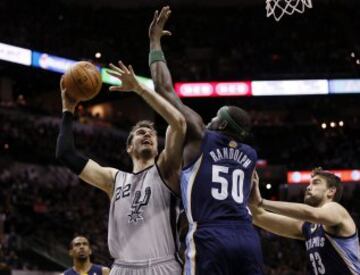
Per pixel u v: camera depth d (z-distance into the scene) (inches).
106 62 1175.6
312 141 1273.4
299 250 898.1
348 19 1333.7
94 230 877.2
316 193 202.2
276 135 1296.8
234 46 1326.3
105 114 1344.7
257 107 1333.7
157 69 169.9
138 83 159.8
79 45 1163.3
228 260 155.2
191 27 1357.0
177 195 175.6
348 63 1212.5
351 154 1190.9
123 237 176.1
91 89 179.3
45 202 910.4
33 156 1034.1
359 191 1075.3
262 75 1136.2
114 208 180.9
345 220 190.7
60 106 1268.5
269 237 924.0
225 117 166.9
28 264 746.2
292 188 1114.1
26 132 1063.6
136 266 172.4
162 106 160.4
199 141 163.5
